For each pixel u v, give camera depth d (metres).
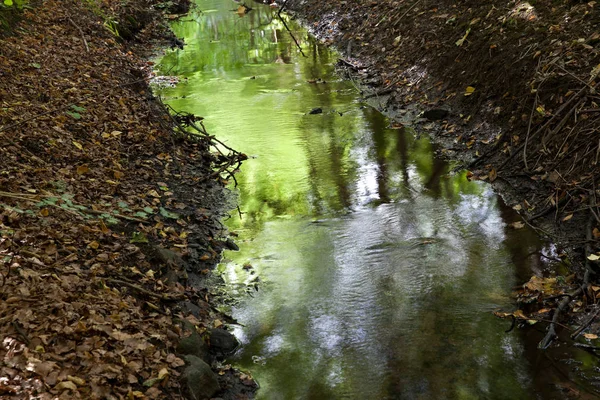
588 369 5.25
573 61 8.62
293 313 6.17
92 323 4.86
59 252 5.76
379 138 10.32
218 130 11.10
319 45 16.31
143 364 4.77
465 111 10.07
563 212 7.26
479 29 10.95
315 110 11.69
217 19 20.89
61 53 11.59
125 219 6.91
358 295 6.38
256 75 14.27
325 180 9.02
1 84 8.91
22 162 7.07
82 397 4.14
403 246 7.21
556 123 8.25
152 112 10.63
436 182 8.69
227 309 6.28
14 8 12.09
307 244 7.40
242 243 7.50
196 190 8.59
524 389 5.07
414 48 12.57
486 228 7.46
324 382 5.25
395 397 5.04
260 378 5.34
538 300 6.11
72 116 8.70
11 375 4.11
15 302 4.78
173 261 6.49
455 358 5.44
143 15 18.94
